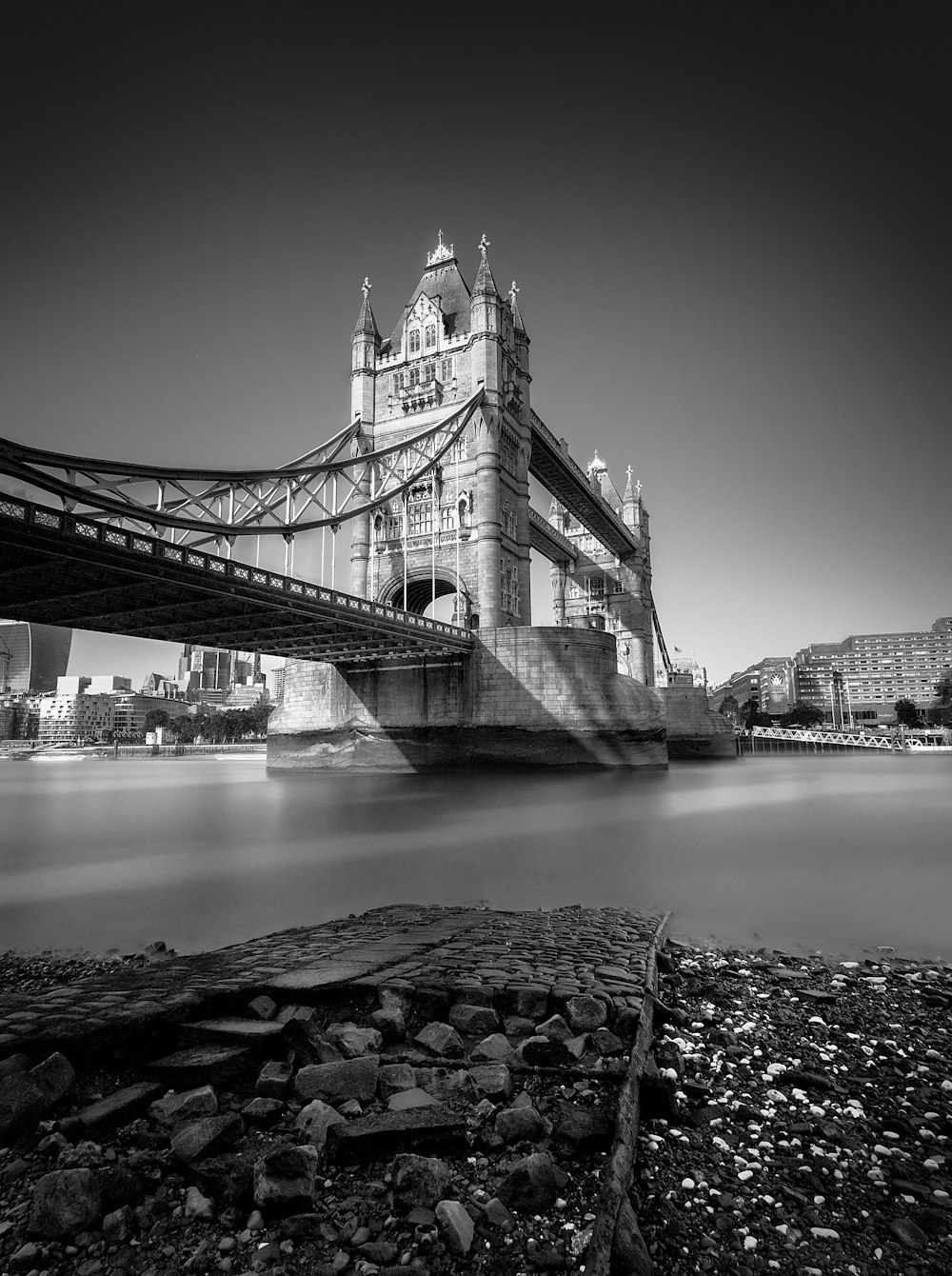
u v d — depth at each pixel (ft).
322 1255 14.37
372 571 205.36
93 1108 18.70
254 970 28.25
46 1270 13.96
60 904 52.90
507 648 171.42
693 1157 18.34
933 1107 21.57
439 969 29.04
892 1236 15.58
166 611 125.59
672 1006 29.63
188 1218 15.40
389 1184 16.57
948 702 573.33
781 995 32.30
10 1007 23.31
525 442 212.02
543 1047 22.56
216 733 634.43
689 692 309.83
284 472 138.21
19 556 88.89
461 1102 19.89
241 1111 19.03
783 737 439.63
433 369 207.92
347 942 34.60
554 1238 14.84
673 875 62.69
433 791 139.44
